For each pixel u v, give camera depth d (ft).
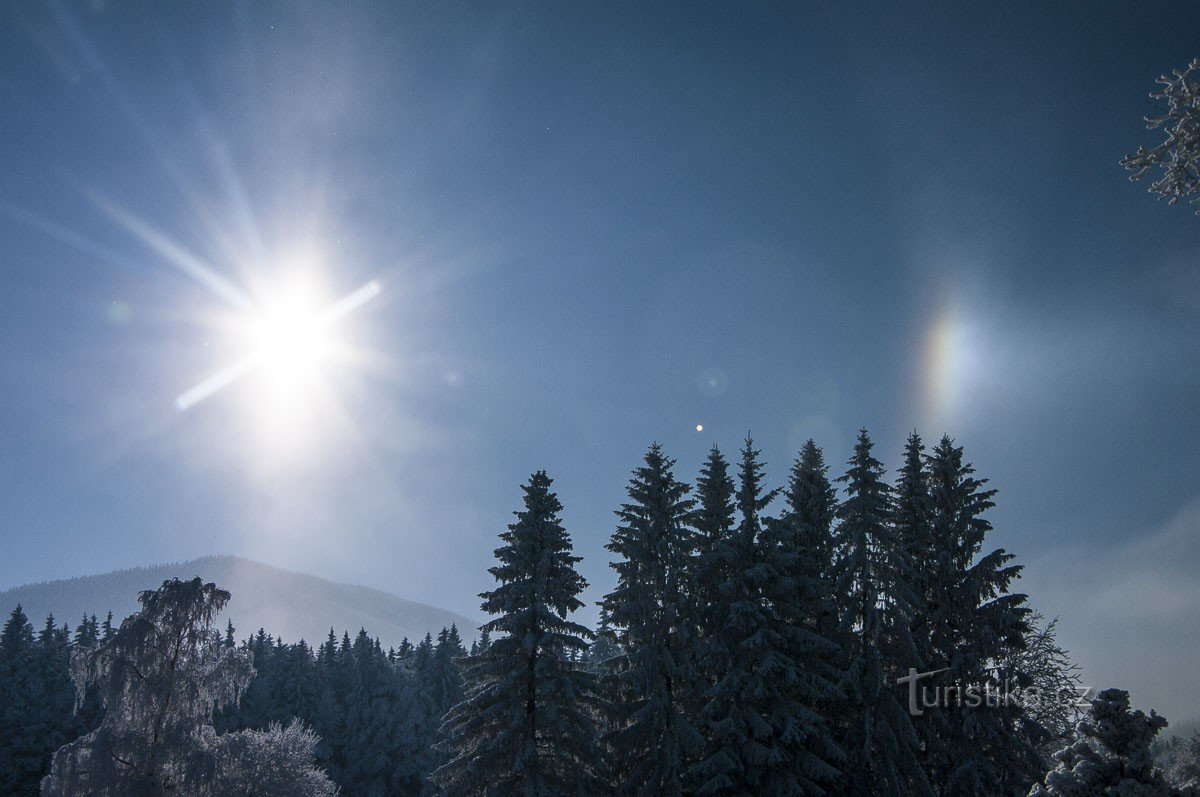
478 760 84.99
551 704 87.92
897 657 92.99
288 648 249.14
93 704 199.00
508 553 94.32
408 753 206.08
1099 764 39.04
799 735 83.66
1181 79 27.22
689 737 86.69
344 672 247.91
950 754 90.02
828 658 97.66
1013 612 91.71
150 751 85.35
